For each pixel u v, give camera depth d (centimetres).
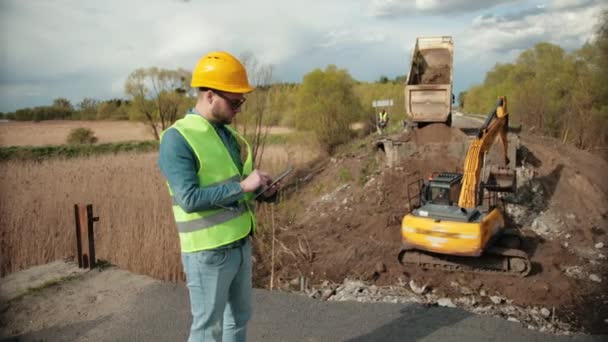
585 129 2356
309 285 937
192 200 276
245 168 335
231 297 336
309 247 1166
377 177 1652
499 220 1056
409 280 961
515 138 1559
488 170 1312
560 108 2553
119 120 6109
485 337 430
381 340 426
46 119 6162
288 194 1867
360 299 804
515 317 753
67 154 3105
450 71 1725
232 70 296
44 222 940
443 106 1695
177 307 504
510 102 3016
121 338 441
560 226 1282
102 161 2098
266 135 1939
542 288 903
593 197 1438
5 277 589
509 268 988
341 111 2636
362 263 1061
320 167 2178
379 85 3816
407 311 488
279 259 1102
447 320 466
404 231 1005
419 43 1778
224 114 304
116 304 511
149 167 1828
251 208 340
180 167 280
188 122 295
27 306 505
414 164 1620
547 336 434
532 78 3000
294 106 2678
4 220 884
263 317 474
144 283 568
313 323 462
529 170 1501
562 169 1544
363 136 2756
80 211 613
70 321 474
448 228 943
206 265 298
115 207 1073
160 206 1072
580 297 870
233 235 304
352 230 1330
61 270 612
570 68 2547
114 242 841
